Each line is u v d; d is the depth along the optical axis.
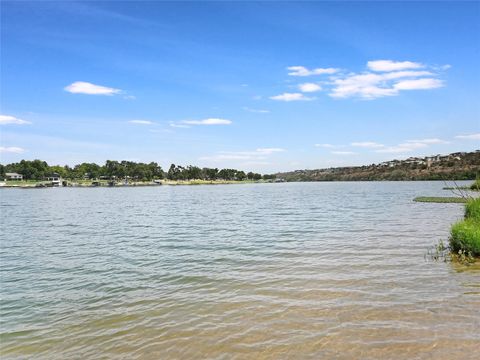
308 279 16.61
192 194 157.75
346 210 58.16
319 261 20.36
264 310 12.83
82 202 101.88
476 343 9.68
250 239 30.08
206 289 15.77
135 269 20.22
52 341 11.14
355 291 14.55
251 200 100.56
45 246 29.33
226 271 18.92
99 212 65.81
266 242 28.16
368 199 87.56
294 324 11.48
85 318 12.91
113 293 15.81
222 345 10.27
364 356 9.26
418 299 13.30
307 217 48.56
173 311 13.18
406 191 126.50
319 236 30.36
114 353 10.14
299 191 163.88
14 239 33.47
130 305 14.09
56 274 19.80
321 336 10.52
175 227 40.69
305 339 10.39
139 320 12.46
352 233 31.39
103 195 155.12
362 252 22.53
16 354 10.40
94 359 9.86
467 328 10.62
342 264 19.39
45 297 15.64
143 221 48.72
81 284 17.55
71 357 10.05
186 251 25.30
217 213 60.00
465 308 12.23
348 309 12.57
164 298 14.77
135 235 34.69
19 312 13.89
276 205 76.62
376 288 14.85
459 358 8.95
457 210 52.53
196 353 9.90
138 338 11.02
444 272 17.00
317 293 14.48
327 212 55.53
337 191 149.50
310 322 11.58
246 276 17.67
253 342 10.36
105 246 28.64
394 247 23.91
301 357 9.38
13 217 56.97
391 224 37.38
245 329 11.27
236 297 14.45
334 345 9.94
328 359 9.21
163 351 10.10
